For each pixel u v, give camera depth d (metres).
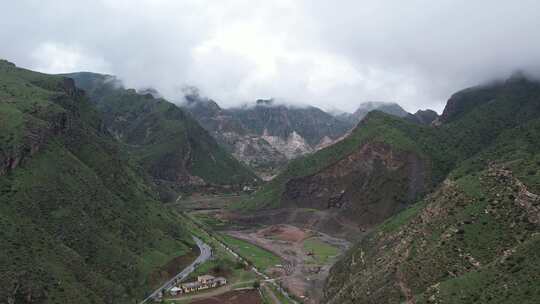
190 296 173.50
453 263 111.38
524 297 85.12
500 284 92.00
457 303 93.12
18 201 149.62
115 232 184.25
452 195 134.88
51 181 169.50
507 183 122.38
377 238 180.75
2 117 176.25
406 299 113.50
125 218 199.62
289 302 172.38
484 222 116.94
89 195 185.25
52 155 182.38
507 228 111.44
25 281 119.56
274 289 187.75
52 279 127.44
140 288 165.38
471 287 95.38
